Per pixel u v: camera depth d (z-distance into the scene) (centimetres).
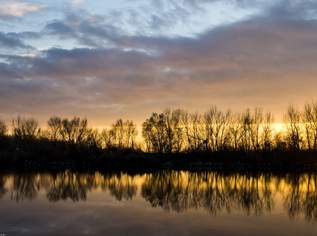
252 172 11044
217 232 3578
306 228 3738
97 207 4809
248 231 3616
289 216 4319
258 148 13375
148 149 14638
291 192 6550
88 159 13262
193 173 10775
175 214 4394
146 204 5103
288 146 12888
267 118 13675
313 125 12825
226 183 8069
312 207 4950
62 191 6412
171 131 14425
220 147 13788
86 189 6731
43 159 13300
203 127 14188
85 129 15062
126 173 10719
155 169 12319
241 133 13838
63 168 12225
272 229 3703
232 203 5278
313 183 8056
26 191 6366
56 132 15088
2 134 14712
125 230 3619
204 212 4541
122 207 4831
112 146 15050
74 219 4066
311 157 12538
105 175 10044
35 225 3778
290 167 12431
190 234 3500
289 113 13062
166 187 7250
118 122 15750
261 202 5388
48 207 4784
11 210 4566
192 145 14050
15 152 13600
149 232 3550
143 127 14788
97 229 3641
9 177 9119
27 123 15062
